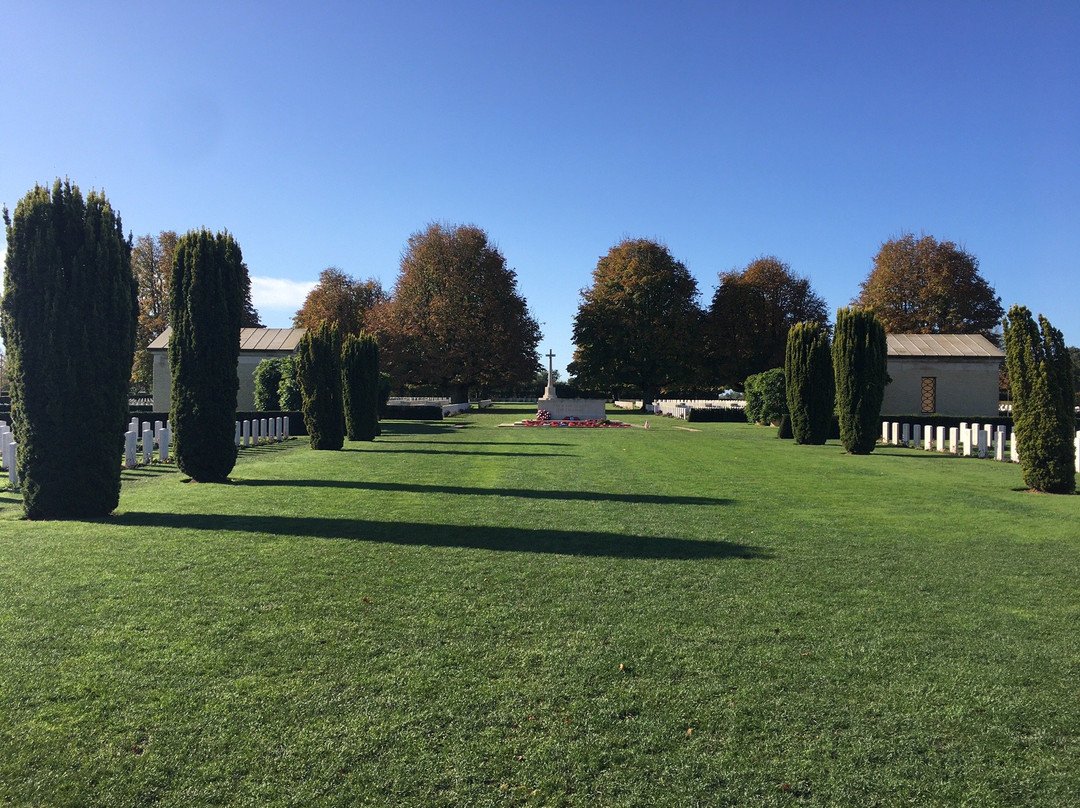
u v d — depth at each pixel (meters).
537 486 12.65
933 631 5.22
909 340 38.19
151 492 11.73
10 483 11.99
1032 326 12.78
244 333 39.69
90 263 9.66
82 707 3.95
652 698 4.11
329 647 4.81
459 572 6.70
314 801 3.13
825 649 4.86
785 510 10.30
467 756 3.50
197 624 5.23
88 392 9.52
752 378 35.94
